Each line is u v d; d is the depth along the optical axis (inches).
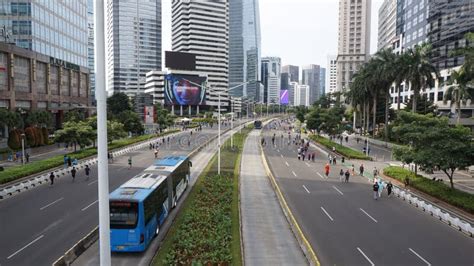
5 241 784.9
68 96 3437.5
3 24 2874.0
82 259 692.7
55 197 1176.2
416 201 1145.4
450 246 800.3
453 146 1083.3
